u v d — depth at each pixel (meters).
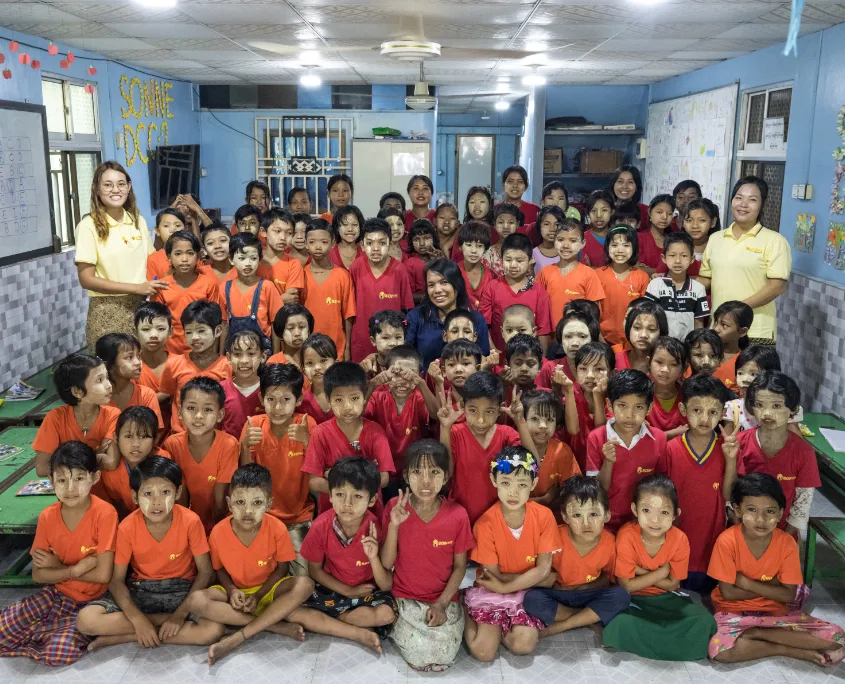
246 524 2.67
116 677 2.53
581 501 2.65
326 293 4.20
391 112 8.85
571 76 7.53
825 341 4.42
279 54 6.07
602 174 8.49
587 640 2.76
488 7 4.12
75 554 2.73
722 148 6.30
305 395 3.29
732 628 2.66
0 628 2.64
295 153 8.95
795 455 2.95
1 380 4.48
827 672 2.59
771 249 4.04
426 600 2.71
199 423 2.83
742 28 4.69
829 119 4.51
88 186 6.12
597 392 3.09
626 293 4.14
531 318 3.70
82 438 2.98
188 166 8.34
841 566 3.31
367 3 4.03
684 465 2.92
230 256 3.98
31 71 5.01
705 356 3.28
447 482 3.01
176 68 7.09
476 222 4.15
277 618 2.70
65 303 5.30
